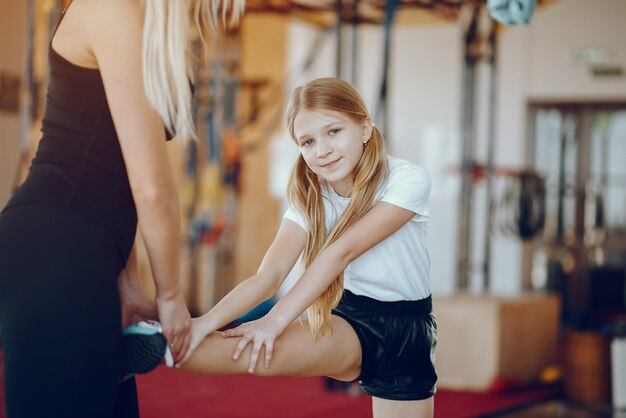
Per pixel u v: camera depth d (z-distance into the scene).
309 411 4.78
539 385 5.91
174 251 1.69
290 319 1.99
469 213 6.82
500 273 8.62
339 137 2.12
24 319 1.54
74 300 1.55
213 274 8.60
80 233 1.59
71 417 1.55
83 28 1.65
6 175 5.66
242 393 5.23
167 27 1.66
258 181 8.92
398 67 8.98
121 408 1.97
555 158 8.87
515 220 7.01
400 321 2.28
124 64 1.62
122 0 1.64
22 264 1.56
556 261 8.88
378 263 2.26
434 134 8.83
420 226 2.30
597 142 8.82
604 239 8.84
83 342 1.55
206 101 7.47
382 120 4.83
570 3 8.52
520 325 5.77
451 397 5.36
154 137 1.64
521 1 2.97
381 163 2.20
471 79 6.69
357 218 2.16
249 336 1.94
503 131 8.67
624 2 8.43
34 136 4.85
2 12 5.56
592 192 8.83
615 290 8.81
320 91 2.11
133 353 1.66
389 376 2.28
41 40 5.76
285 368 2.02
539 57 8.61
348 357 2.19
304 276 2.05
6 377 1.56
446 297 5.97
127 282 1.86
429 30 8.88
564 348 5.84
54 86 1.69
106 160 1.65
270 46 8.94
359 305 2.27
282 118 8.56
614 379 5.46
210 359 1.87
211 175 7.74
